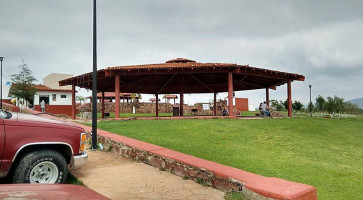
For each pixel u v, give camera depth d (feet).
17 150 14.32
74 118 69.05
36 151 14.97
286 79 67.00
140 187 16.47
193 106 150.82
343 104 122.52
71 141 16.42
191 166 18.21
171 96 176.86
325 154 25.61
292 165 20.89
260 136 32.81
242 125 40.65
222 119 51.88
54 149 16.43
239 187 14.48
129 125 41.55
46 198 5.72
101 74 59.57
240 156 22.84
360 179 18.29
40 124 15.38
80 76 62.85
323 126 44.32
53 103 125.08
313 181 17.34
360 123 57.62
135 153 24.11
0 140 13.92
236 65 54.34
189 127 38.32
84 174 19.40
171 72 56.54
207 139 30.09
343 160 23.70
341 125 49.83
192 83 84.53
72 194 6.39
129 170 20.61
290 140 31.53
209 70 55.93
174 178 18.48
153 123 43.55
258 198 12.98
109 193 15.33
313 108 142.72
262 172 18.52
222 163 20.35
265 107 74.64
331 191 15.72
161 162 21.11
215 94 94.94
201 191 15.74
